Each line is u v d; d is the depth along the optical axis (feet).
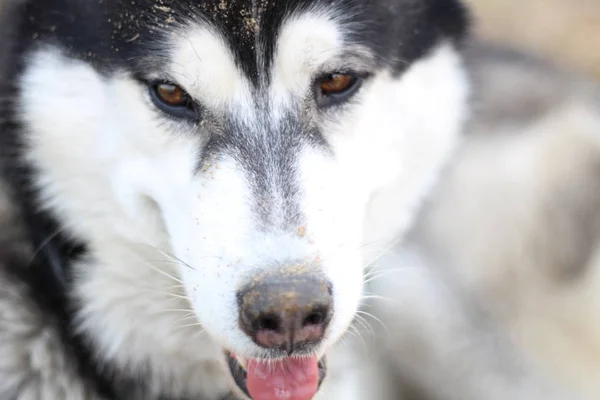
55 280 10.34
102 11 9.23
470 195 14.98
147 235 9.77
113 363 10.46
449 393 15.53
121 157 9.54
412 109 10.34
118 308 10.29
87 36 9.37
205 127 9.21
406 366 15.61
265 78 9.09
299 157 8.95
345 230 8.79
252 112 9.15
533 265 14.87
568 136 15.35
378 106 9.86
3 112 10.14
